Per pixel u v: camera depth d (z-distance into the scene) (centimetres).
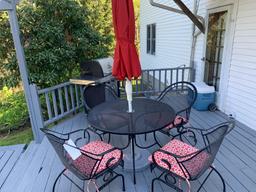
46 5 413
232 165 244
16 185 228
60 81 465
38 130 312
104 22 777
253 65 326
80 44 468
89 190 215
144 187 217
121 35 201
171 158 194
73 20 452
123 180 211
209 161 175
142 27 1027
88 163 194
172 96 322
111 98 343
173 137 268
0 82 459
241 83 355
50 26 404
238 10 346
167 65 746
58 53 423
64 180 233
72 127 366
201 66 487
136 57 212
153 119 223
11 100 510
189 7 546
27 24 393
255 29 315
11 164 264
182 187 212
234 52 365
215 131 197
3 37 406
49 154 284
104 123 219
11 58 416
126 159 256
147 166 244
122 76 219
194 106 430
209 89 409
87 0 630
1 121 451
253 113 335
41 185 226
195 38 504
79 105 426
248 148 279
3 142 371
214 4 413
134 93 513
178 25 618
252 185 213
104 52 507
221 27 401
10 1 259
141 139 309
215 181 219
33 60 402
